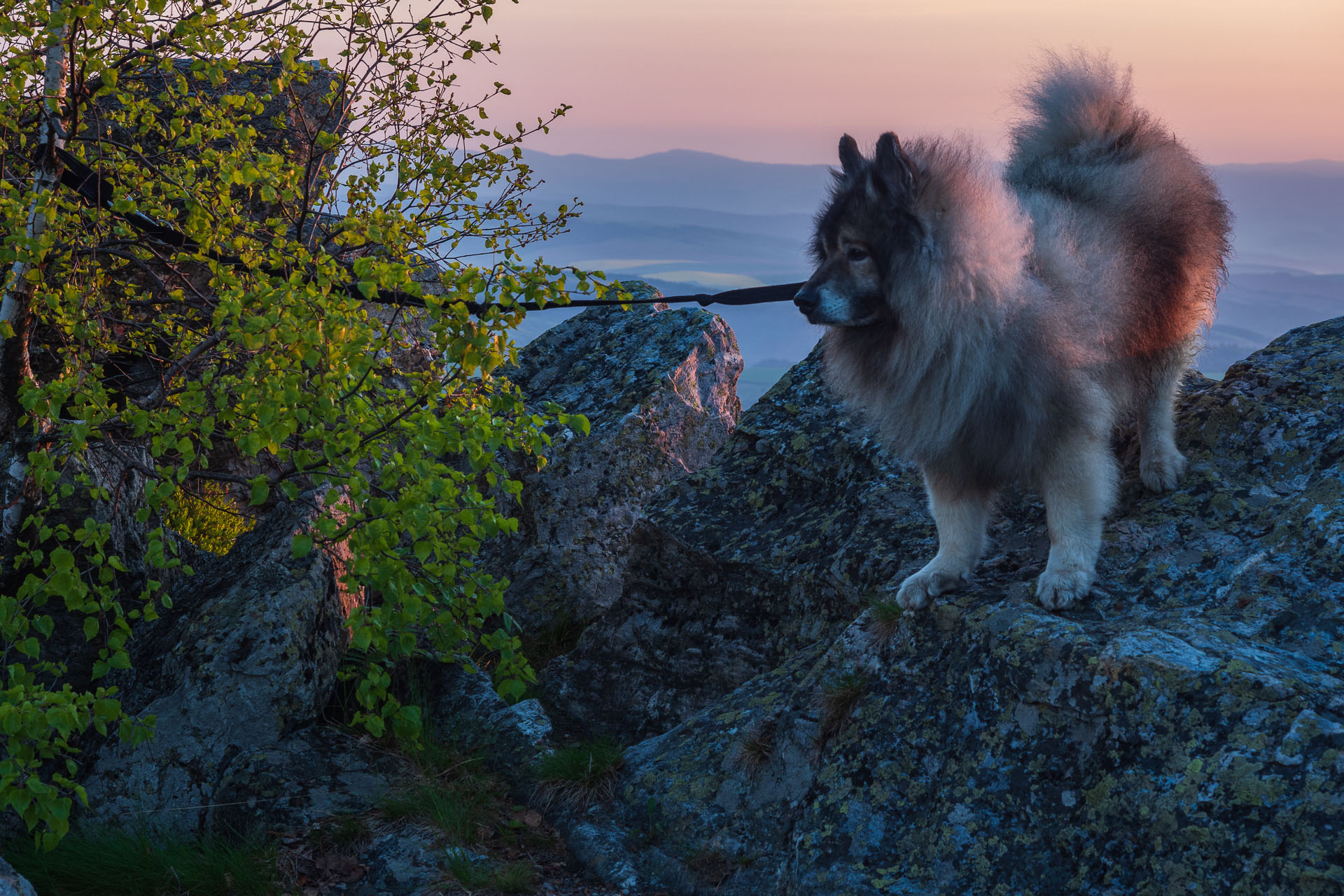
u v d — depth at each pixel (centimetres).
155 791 508
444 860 451
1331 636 355
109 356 732
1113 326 411
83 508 627
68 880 438
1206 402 519
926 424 413
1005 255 385
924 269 386
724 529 692
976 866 358
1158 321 448
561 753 536
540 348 991
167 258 636
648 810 482
